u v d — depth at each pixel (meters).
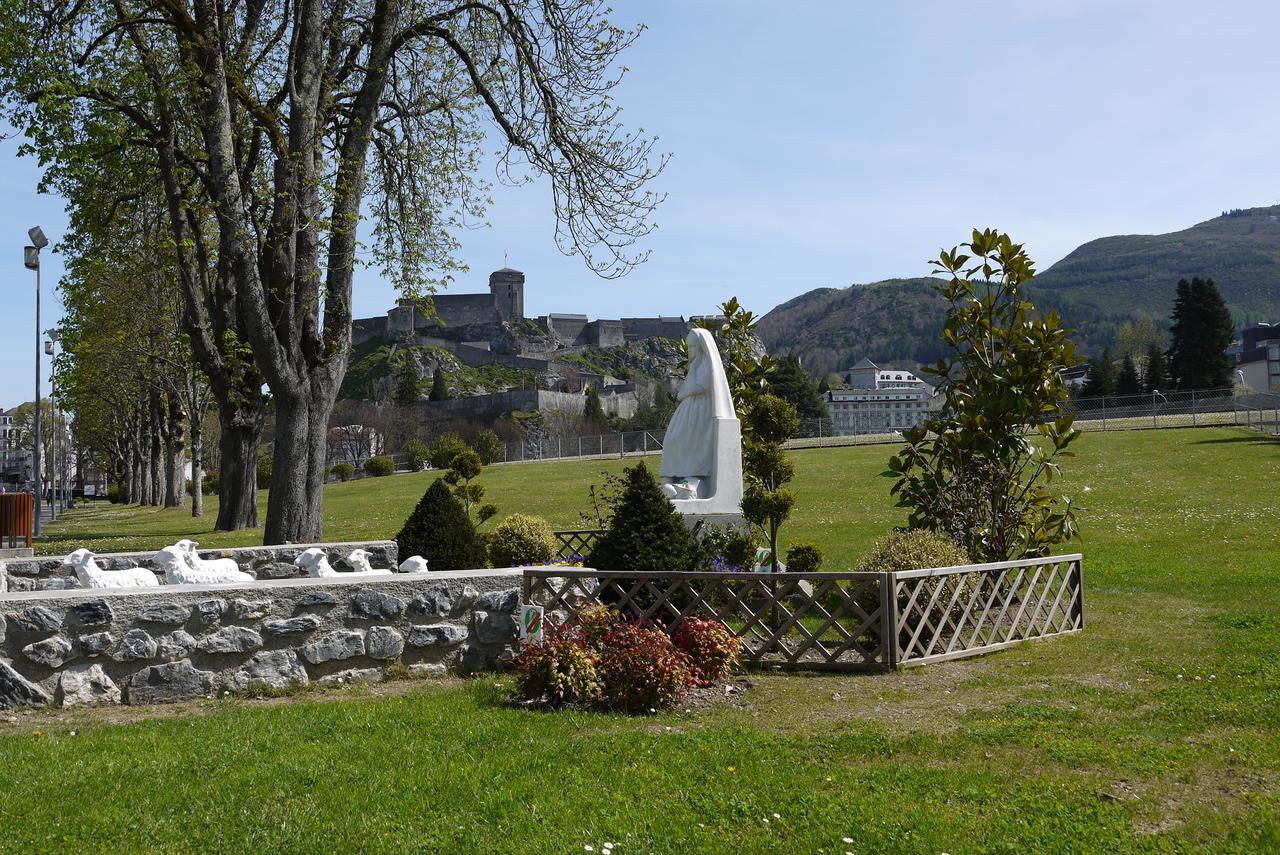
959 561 11.11
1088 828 5.33
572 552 17.78
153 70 19.52
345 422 112.00
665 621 9.94
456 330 160.75
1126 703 8.08
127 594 8.57
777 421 16.20
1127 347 136.00
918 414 164.25
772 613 12.32
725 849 5.14
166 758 6.64
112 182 23.52
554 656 8.37
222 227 17.73
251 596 9.02
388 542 13.97
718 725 7.68
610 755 6.70
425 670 9.64
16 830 5.34
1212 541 20.38
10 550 21.33
